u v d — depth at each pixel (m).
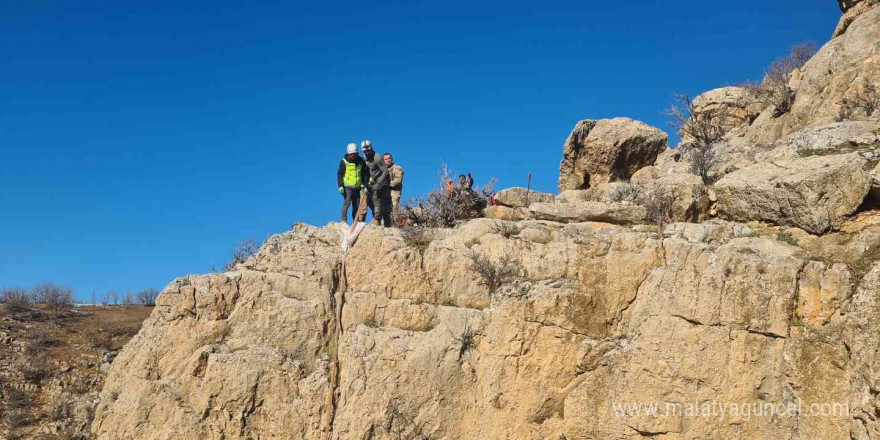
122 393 14.21
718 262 10.82
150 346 14.28
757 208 11.95
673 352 10.72
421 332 12.70
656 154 17.48
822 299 10.16
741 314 10.48
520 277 12.45
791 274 10.41
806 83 16.66
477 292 12.66
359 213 14.52
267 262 14.73
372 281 13.39
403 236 13.79
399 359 12.48
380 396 12.30
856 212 11.12
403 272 13.20
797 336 10.16
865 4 17.14
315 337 13.72
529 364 11.75
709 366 10.48
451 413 12.11
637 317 11.23
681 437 10.50
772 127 16.86
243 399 13.28
